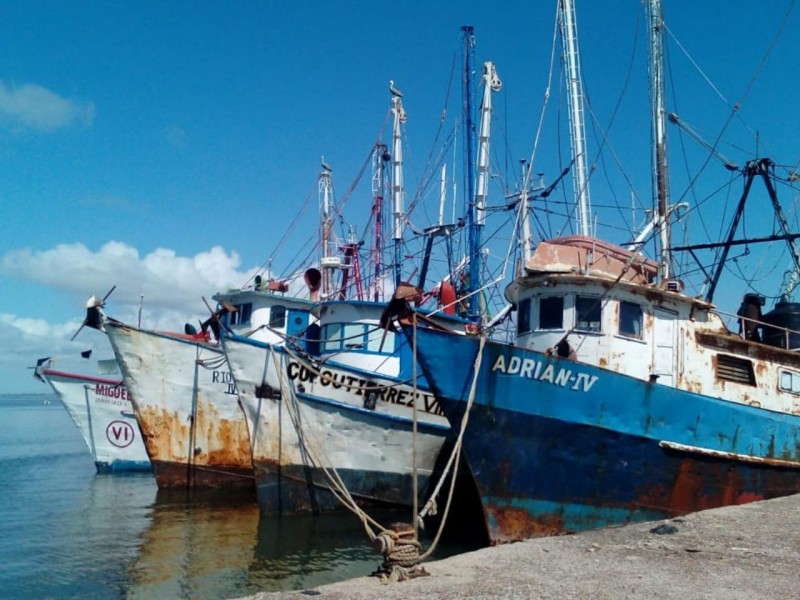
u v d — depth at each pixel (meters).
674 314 13.55
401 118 24.64
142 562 12.30
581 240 14.27
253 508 17.28
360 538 13.75
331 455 15.26
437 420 15.81
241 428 19.53
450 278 22.27
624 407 12.30
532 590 7.70
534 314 13.60
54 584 11.14
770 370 14.33
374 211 24.59
